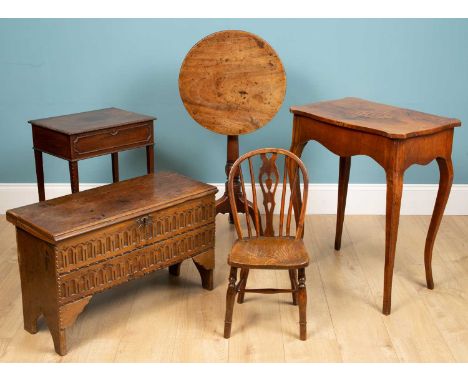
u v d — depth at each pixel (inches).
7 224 160.2
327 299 129.4
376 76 159.3
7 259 143.0
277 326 120.6
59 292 108.9
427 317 123.8
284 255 114.3
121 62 158.2
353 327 120.7
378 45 157.2
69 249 108.3
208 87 143.5
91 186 166.4
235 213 120.3
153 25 156.0
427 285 133.6
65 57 157.6
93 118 142.0
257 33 156.7
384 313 124.3
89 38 156.5
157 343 116.0
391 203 118.4
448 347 115.3
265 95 143.6
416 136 117.1
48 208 115.6
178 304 127.5
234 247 117.3
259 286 133.4
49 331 119.0
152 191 123.8
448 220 164.7
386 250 121.3
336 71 159.2
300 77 159.6
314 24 156.0
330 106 134.3
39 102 160.6
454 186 166.4
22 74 158.6
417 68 158.7
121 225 114.2
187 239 125.0
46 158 164.1
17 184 165.5
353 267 141.7
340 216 146.3
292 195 124.0
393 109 132.1
